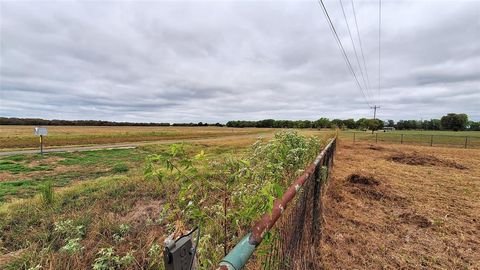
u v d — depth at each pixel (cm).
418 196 600
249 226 151
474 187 695
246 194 146
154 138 4322
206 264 141
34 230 401
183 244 69
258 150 244
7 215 479
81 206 534
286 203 123
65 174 1088
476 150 1862
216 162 158
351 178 716
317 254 317
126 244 342
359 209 504
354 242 371
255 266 126
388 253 344
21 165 1342
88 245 337
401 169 984
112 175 1037
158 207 520
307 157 350
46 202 547
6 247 369
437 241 380
